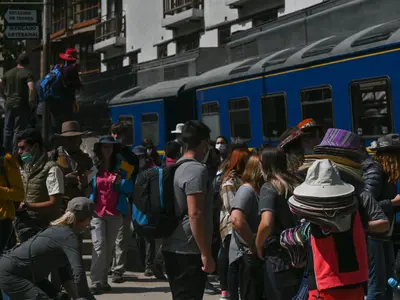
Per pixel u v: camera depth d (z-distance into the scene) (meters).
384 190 13.98
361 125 25.22
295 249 10.20
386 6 27.22
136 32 74.38
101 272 19.03
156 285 20.02
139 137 44.66
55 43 88.81
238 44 38.19
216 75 35.59
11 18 26.05
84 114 54.88
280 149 11.73
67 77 25.48
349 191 9.52
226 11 58.44
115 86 54.53
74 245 11.91
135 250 23.47
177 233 12.13
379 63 24.27
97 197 18.95
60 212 15.44
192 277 12.14
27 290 12.02
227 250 16.30
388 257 14.28
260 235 11.45
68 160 17.58
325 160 9.71
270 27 35.38
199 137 12.22
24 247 12.07
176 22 64.12
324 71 27.14
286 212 11.43
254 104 31.97
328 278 9.50
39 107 26.92
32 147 15.09
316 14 31.41
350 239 9.59
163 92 41.47
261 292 13.14
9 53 50.62
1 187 14.70
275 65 30.34
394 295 13.39
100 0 82.62
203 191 11.81
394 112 23.58
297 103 28.88
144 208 12.07
